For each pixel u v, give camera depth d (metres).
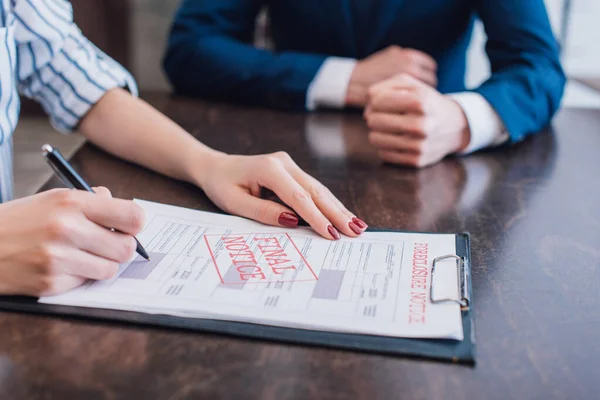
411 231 0.65
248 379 0.41
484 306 0.51
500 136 0.99
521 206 0.74
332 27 1.34
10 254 0.49
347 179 0.83
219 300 0.49
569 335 0.47
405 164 0.89
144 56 1.99
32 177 2.06
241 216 0.68
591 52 2.26
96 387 0.40
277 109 1.21
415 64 1.20
